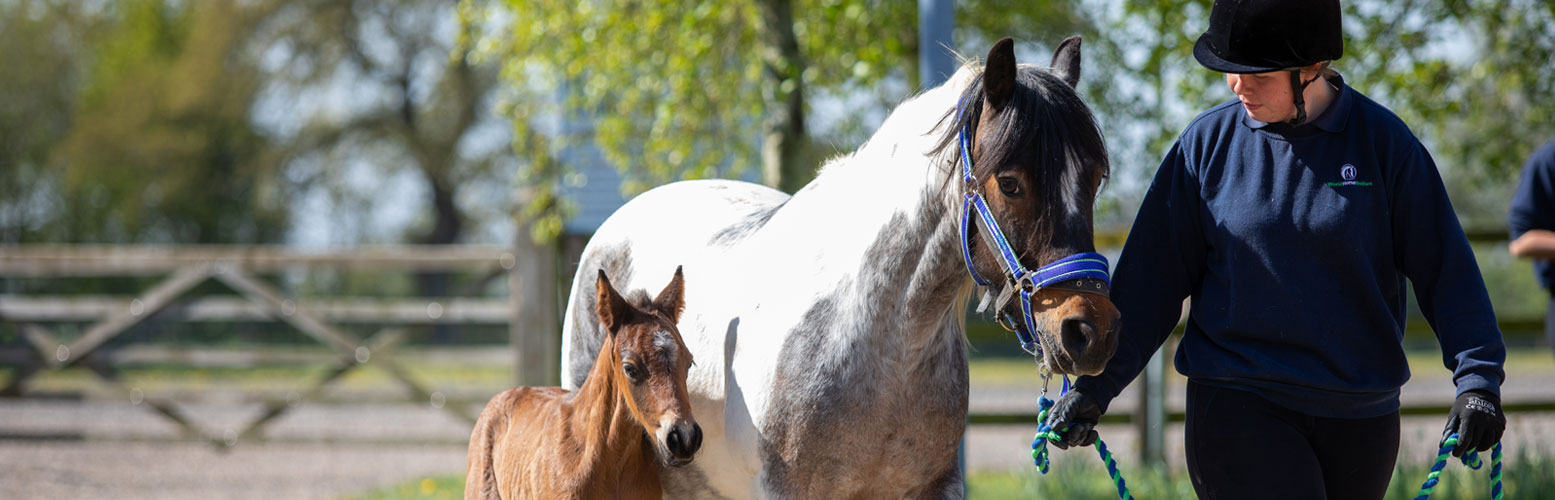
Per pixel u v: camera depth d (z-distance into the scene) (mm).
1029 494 6480
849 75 7324
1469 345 2535
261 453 9188
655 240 3598
